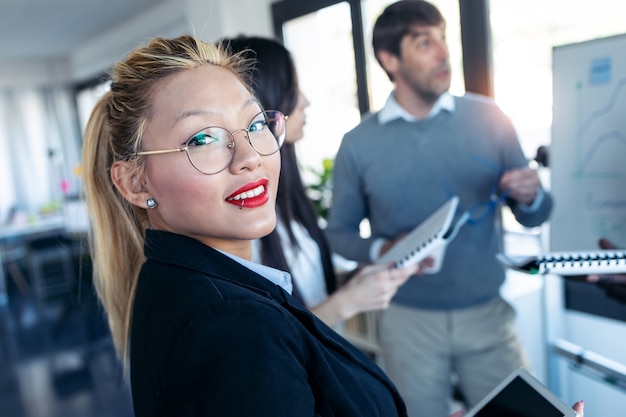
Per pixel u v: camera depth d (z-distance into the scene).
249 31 2.99
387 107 1.48
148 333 0.58
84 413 2.58
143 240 0.75
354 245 1.54
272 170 0.64
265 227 0.62
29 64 6.20
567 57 1.30
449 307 1.45
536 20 1.74
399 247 1.29
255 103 0.63
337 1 2.40
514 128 1.45
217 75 0.61
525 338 1.78
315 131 2.87
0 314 4.25
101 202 0.75
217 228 0.60
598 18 1.60
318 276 1.25
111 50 5.00
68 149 6.38
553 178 1.36
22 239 5.14
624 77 1.20
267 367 0.50
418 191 1.48
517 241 1.93
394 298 1.54
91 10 4.05
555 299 1.68
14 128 6.17
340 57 2.58
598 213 1.28
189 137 0.57
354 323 2.10
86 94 6.12
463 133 1.43
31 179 6.27
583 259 0.95
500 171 1.46
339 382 0.59
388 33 1.43
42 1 3.68
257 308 0.54
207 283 0.56
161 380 0.53
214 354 0.50
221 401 0.49
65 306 4.03
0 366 3.25
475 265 1.43
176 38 0.65
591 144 1.27
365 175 1.54
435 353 1.49
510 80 1.84
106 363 3.10
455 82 1.94
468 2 1.84
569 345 1.65
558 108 1.33
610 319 1.45
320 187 2.46
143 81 0.59
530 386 0.76
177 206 0.60
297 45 2.84
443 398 1.52
